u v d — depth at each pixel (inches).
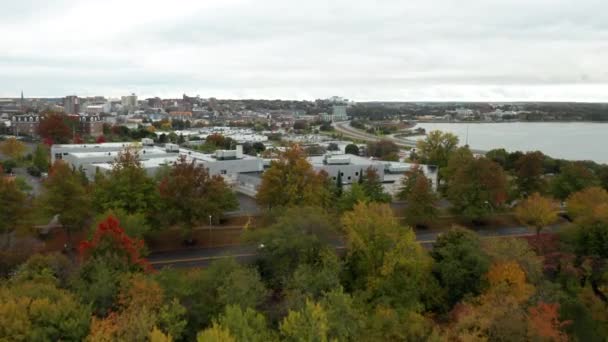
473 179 3292.3
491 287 1897.1
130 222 2306.8
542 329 1547.7
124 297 1567.4
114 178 2783.0
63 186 2559.1
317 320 1424.7
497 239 2230.6
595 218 2522.1
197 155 4741.6
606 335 1835.6
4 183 2495.1
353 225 2186.3
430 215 3186.5
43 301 1414.9
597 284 2229.3
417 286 2048.5
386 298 1918.1
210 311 1632.6
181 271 2006.6
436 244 2263.8
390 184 4060.0
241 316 1427.2
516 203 3673.7
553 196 3681.1
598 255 2372.0
